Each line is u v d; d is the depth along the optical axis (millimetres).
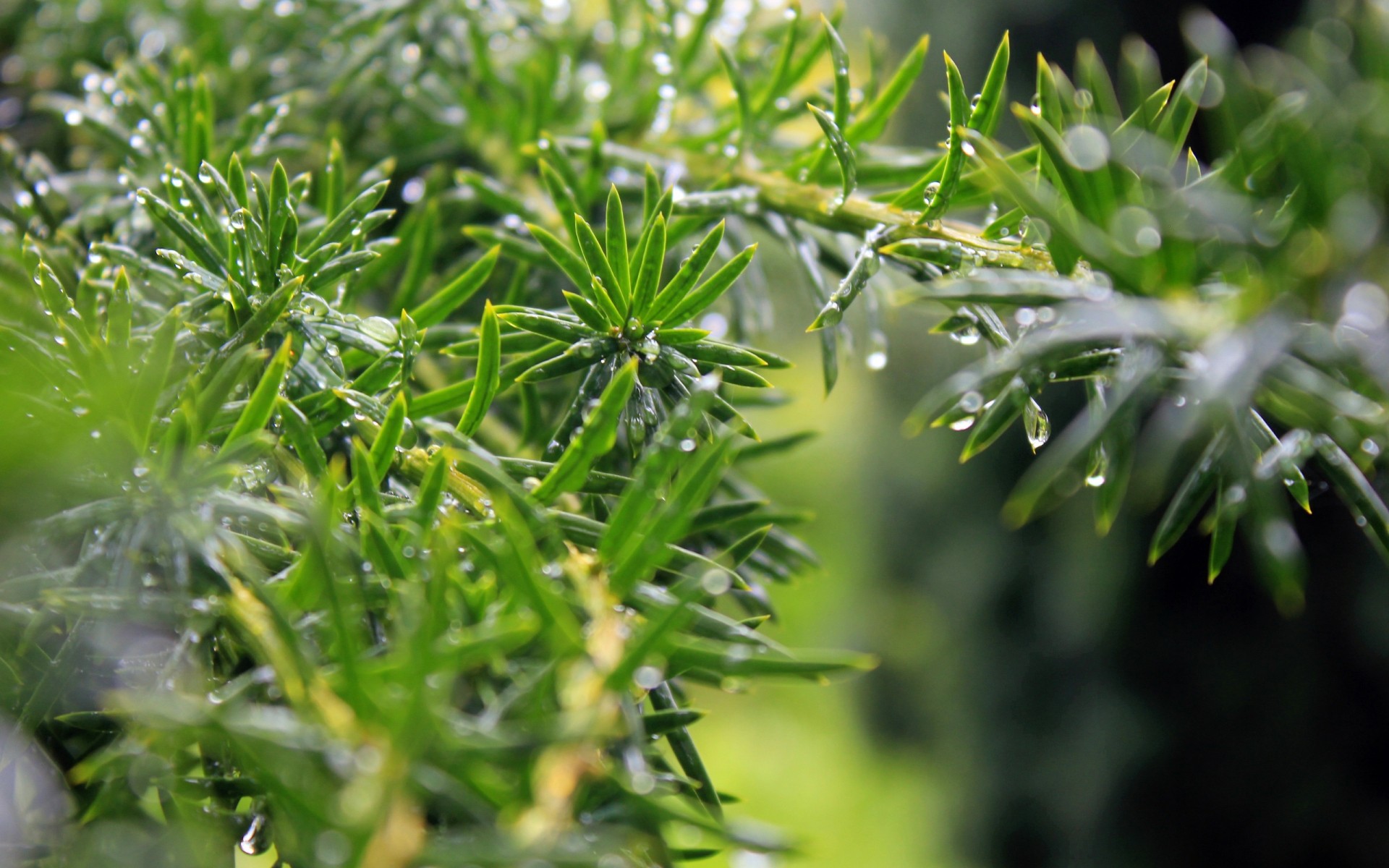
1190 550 1807
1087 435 497
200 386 533
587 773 482
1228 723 1819
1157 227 495
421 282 625
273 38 696
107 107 648
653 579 576
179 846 502
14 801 512
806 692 3223
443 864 472
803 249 604
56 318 526
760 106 629
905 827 2592
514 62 740
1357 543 1723
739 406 667
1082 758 1957
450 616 508
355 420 545
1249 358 489
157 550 505
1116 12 1786
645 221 595
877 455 2459
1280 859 1805
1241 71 502
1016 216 554
